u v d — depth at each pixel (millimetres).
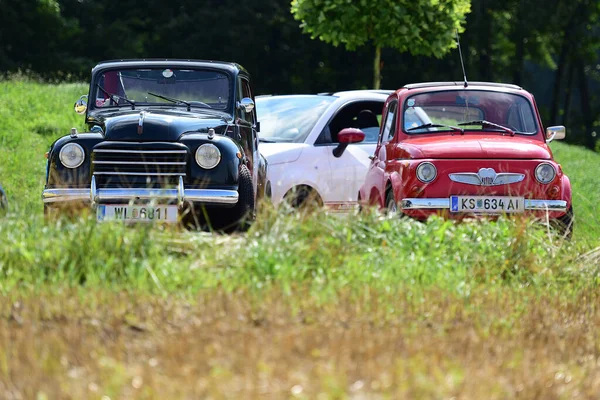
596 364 17219
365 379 14086
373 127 41875
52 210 28094
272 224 24219
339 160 40094
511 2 176625
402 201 31578
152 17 171500
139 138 29969
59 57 157750
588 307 21875
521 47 177625
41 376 13750
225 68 35219
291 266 21578
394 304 19516
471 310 19859
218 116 33781
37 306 17859
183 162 29781
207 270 21578
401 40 61188
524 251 25688
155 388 13297
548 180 32125
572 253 26828
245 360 14719
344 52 165500
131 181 29734
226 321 17297
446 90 35844
